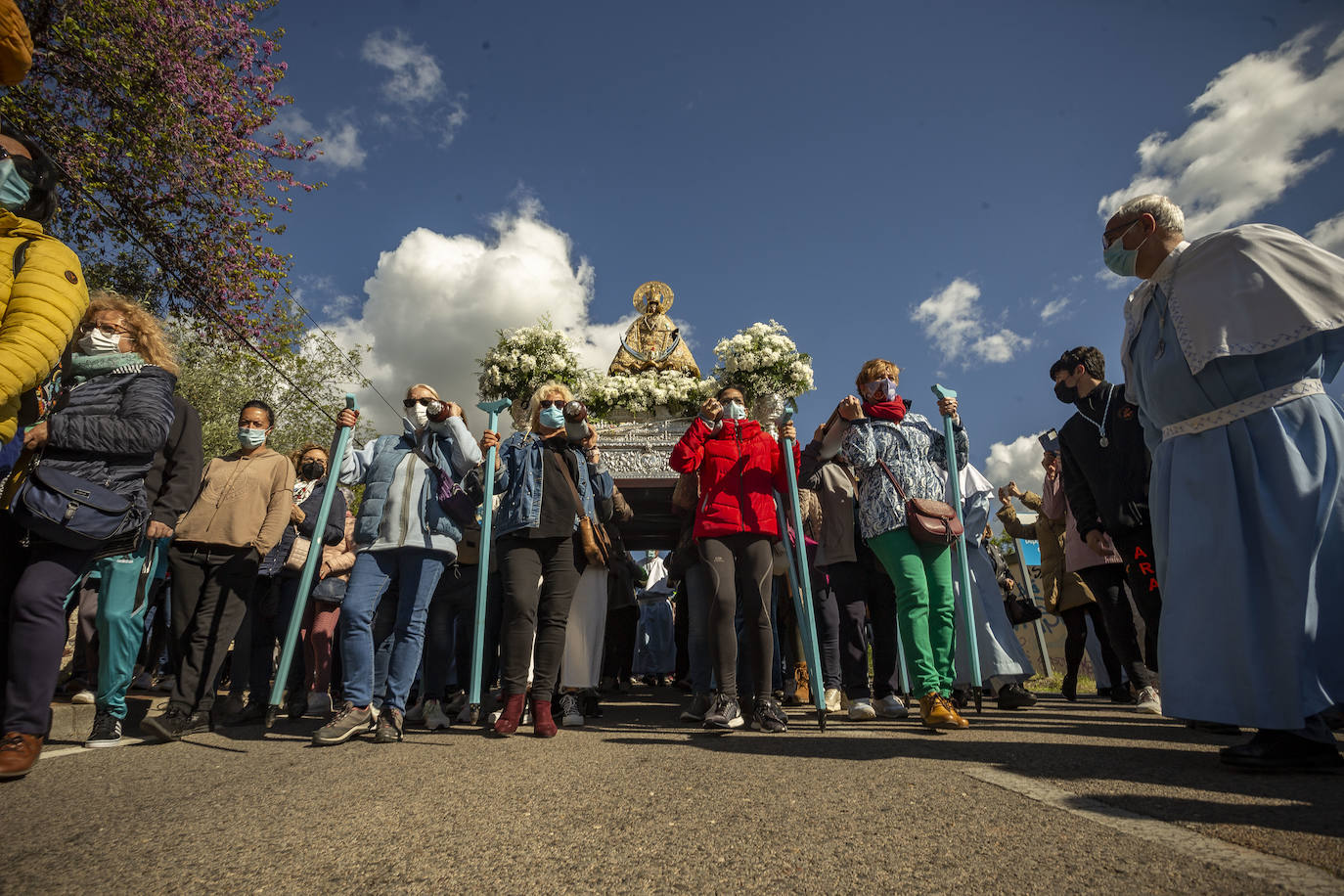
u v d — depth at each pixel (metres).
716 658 3.33
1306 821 1.40
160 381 2.65
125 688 3.15
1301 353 2.09
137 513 2.53
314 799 1.87
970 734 3.04
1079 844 1.31
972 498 4.69
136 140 9.27
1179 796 1.65
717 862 1.31
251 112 10.10
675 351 8.15
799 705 5.12
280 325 10.87
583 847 1.42
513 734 3.38
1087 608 5.38
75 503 2.28
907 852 1.32
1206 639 2.05
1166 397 2.30
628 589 5.77
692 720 4.05
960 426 3.79
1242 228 2.20
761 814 1.64
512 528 3.43
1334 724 2.93
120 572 3.13
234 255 10.12
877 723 3.82
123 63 9.09
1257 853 1.21
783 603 5.38
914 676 3.16
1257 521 2.05
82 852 1.42
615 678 6.93
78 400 2.52
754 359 6.85
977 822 1.50
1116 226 2.44
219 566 3.59
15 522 2.38
